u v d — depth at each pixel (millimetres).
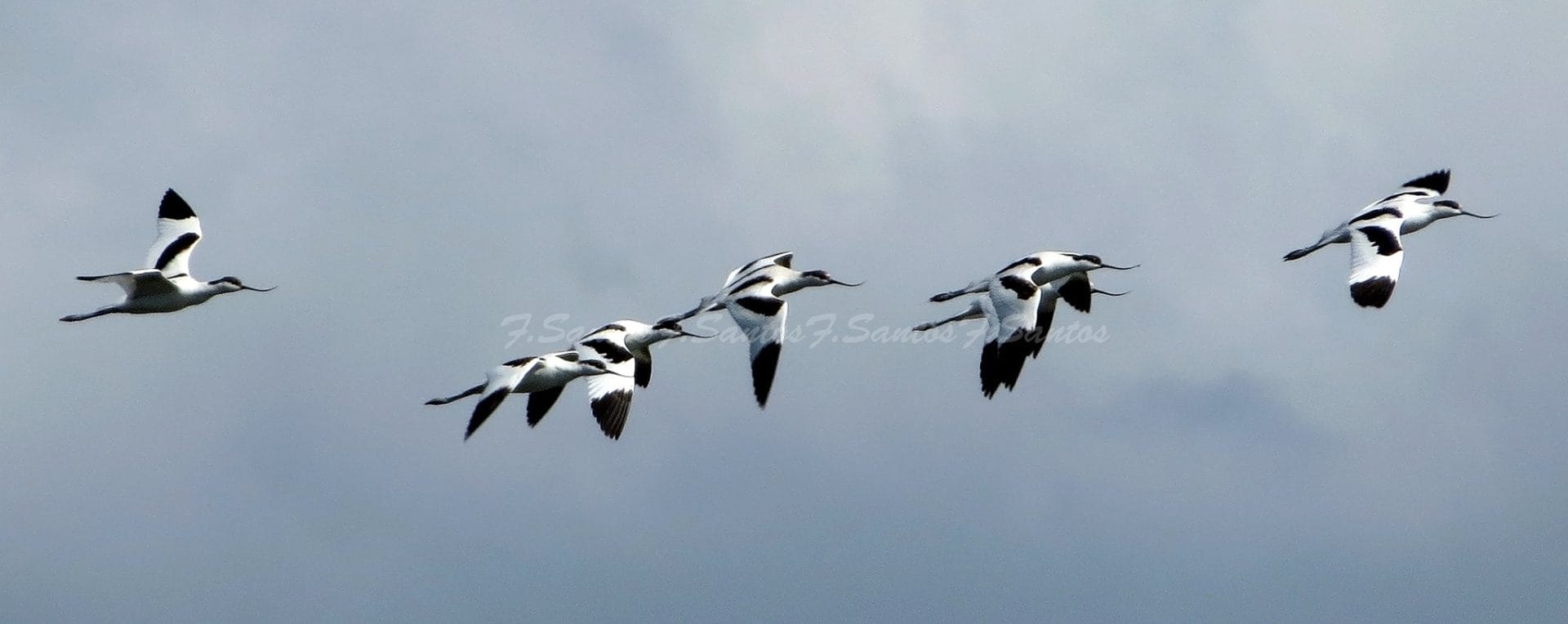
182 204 26641
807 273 30328
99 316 25484
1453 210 30016
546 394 29672
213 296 25891
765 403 26203
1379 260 27031
